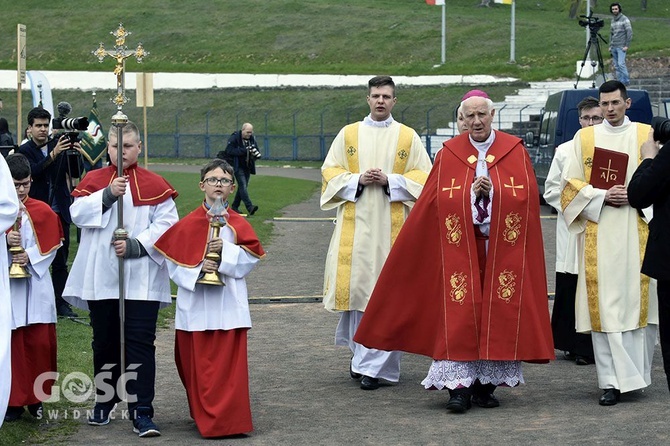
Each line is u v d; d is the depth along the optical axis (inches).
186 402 418.3
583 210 424.8
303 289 698.8
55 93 2546.8
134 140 378.6
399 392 436.5
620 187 420.2
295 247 898.7
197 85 2506.2
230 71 2549.2
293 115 2218.3
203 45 2785.4
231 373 363.3
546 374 470.9
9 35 2923.2
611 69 2114.9
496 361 405.1
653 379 454.3
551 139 1129.4
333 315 616.7
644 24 2783.0
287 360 500.4
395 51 2623.0
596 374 469.1
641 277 418.6
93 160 705.0
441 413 396.5
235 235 370.0
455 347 399.9
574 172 435.5
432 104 2202.3
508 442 348.5
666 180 342.6
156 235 373.4
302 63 2618.1
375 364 441.7
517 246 406.3
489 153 414.3
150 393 370.6
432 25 2778.1
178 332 370.0
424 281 416.8
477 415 391.9
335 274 466.0
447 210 408.5
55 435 367.9
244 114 2364.7
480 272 408.8
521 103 2021.4
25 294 382.6
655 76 1989.4
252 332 569.3
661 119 358.0
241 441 357.1
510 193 406.0
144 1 3129.9
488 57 2476.6
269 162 2197.3
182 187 1425.9
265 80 2466.8
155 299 374.0
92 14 3041.3
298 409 405.1
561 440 349.4
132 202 376.8
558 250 491.5
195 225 370.0
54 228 390.9
